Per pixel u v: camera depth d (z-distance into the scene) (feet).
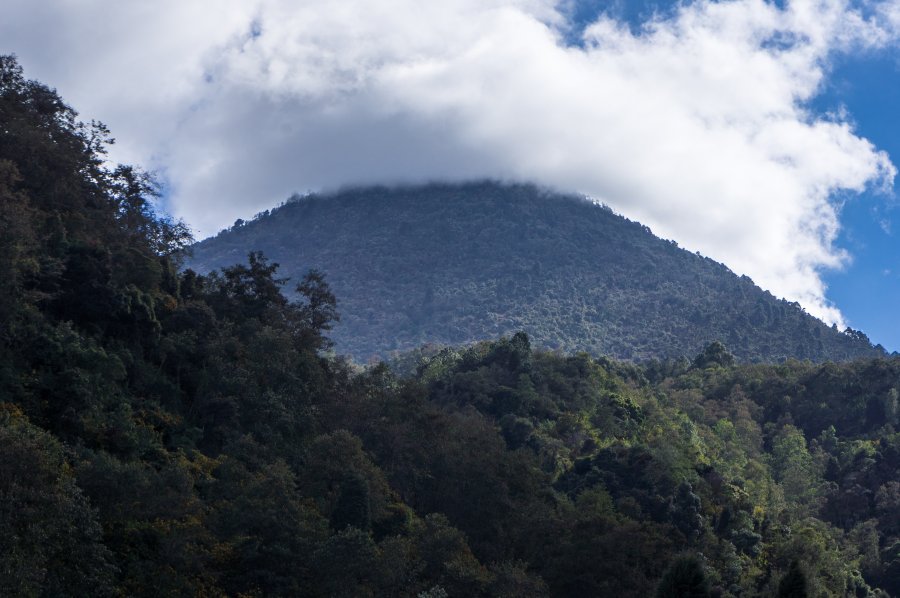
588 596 250.98
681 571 167.32
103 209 292.61
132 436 216.54
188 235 325.62
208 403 255.70
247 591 193.36
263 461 237.66
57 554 167.02
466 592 218.59
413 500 274.77
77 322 245.86
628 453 354.13
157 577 182.60
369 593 197.26
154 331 258.57
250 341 284.82
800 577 160.97
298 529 201.57
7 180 245.04
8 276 218.38
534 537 263.90
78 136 301.63
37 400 211.41
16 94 286.25
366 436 281.54
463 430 303.48
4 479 165.17
